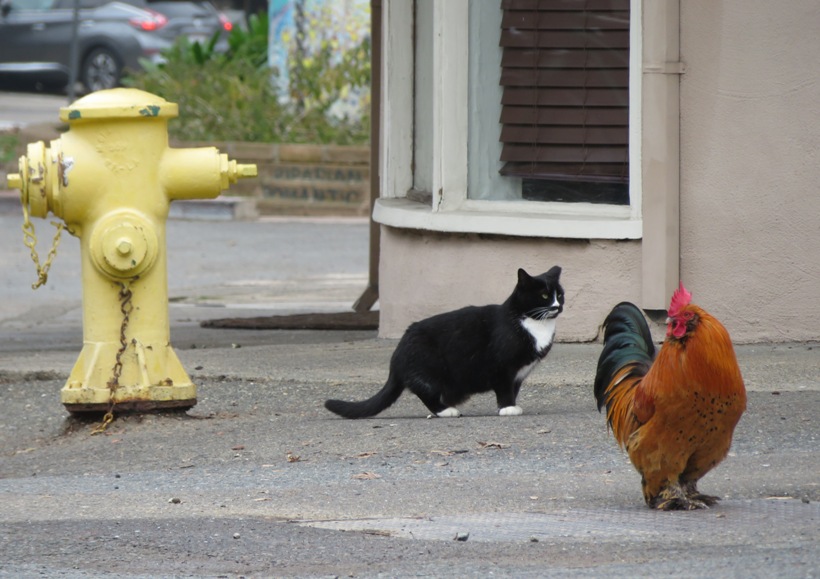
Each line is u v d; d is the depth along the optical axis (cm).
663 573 730
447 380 1191
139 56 4303
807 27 1376
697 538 798
